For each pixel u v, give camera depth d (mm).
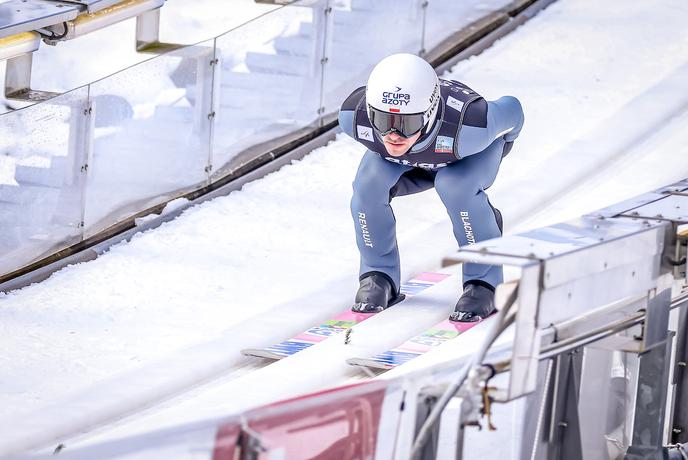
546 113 19688
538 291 6340
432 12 22062
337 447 6070
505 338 11117
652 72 21594
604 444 7848
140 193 16328
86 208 15523
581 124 19234
